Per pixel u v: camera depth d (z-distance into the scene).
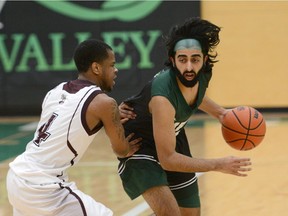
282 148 21.08
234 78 30.55
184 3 30.39
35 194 7.72
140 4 30.53
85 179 16.75
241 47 30.50
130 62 30.55
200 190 15.06
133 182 9.03
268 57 30.42
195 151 20.58
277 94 30.45
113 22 30.77
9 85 31.30
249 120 9.20
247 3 30.33
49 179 7.80
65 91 8.19
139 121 9.06
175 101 8.42
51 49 31.08
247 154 20.11
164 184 8.88
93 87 8.09
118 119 8.05
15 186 7.86
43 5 31.00
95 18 30.80
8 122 29.64
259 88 30.55
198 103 8.77
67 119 7.89
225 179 16.34
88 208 7.72
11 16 31.14
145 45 30.55
